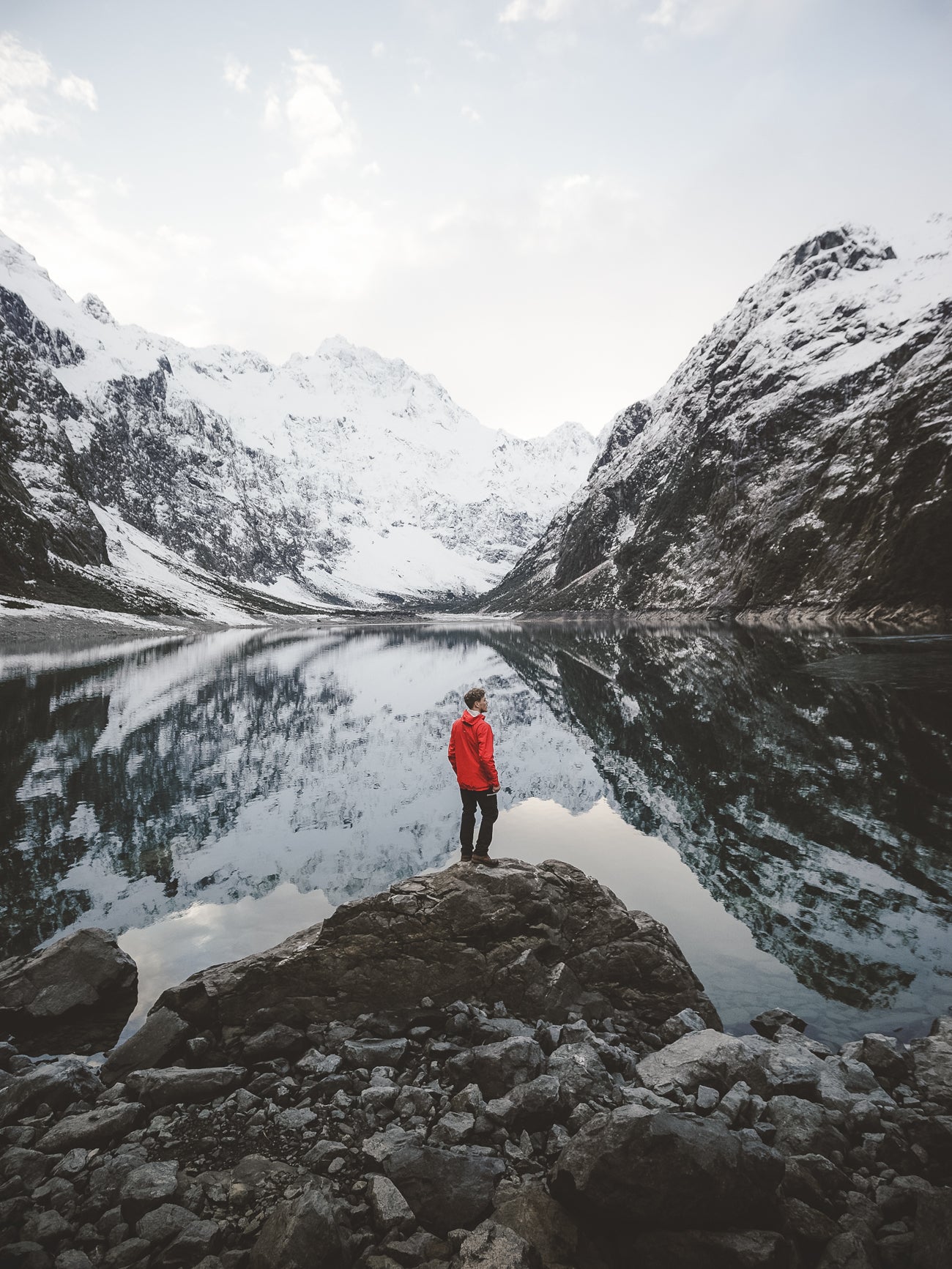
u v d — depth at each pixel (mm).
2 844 14641
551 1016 7617
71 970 8422
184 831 15328
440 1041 7273
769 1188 4691
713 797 16500
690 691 34781
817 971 8609
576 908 8875
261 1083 6527
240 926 10484
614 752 22016
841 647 52438
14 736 26688
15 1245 4559
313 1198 4621
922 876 11484
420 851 13805
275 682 45938
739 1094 5906
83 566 142250
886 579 82250
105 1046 7555
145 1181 5105
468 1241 4426
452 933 8234
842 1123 5711
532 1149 5469
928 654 44062
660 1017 7742
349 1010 7703
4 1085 6691
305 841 14523
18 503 134625
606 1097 5926
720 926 9906
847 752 20156
